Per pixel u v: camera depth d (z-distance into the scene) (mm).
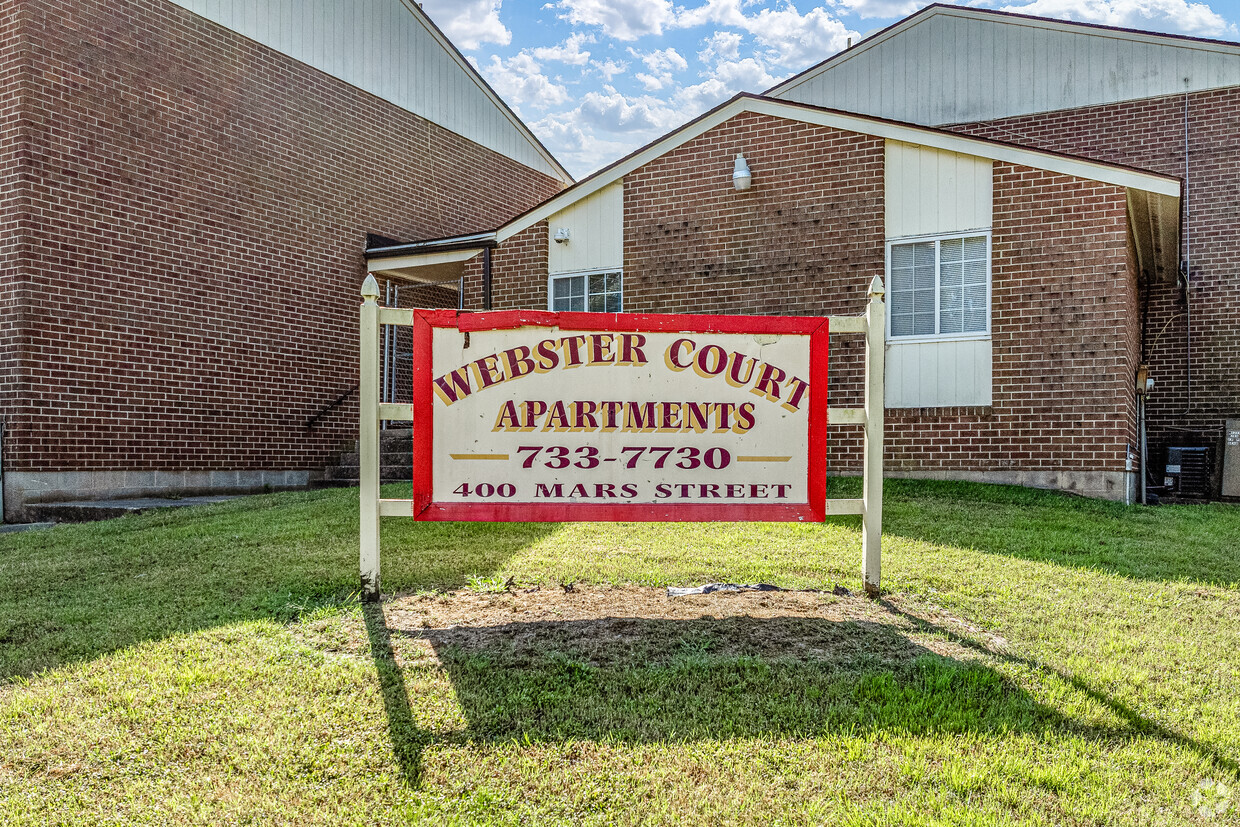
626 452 5230
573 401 5211
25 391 10133
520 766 3227
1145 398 12594
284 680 4008
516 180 18656
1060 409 9875
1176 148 13359
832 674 4066
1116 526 7805
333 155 14219
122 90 11172
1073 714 3658
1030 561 6355
